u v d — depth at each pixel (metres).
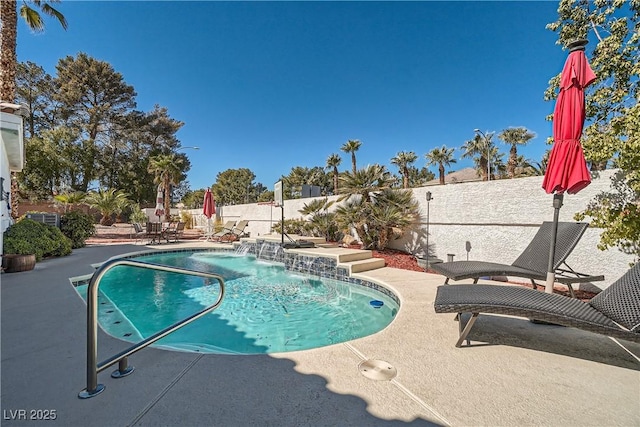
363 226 8.18
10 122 5.55
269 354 2.38
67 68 25.17
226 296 5.54
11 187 9.18
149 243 11.70
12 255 5.92
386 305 4.86
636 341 1.98
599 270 4.48
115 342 2.59
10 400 1.73
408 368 2.18
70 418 1.57
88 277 5.70
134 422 1.55
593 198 4.54
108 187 26.98
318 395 1.83
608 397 1.82
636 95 5.04
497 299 2.50
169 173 22.17
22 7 8.96
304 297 5.46
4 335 2.71
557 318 2.20
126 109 28.70
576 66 2.84
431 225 7.07
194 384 1.93
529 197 5.35
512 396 1.83
